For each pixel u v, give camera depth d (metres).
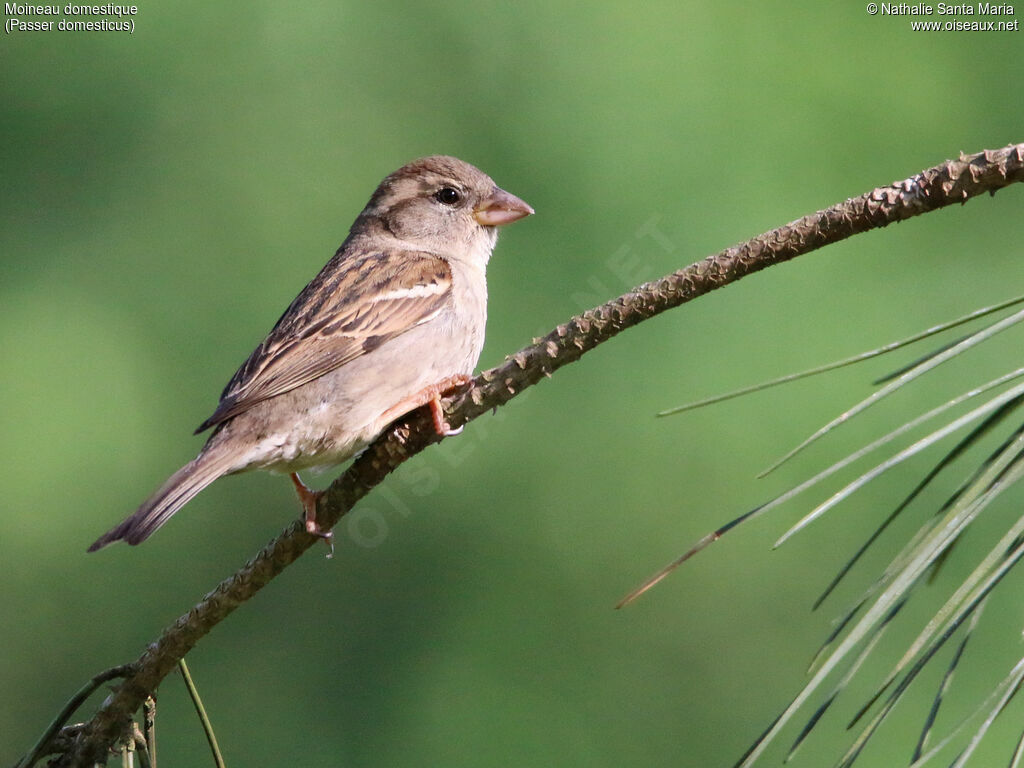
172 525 13.30
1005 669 9.44
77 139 13.64
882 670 9.92
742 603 11.38
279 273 13.31
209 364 13.34
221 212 13.47
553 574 11.84
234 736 12.33
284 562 4.99
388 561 12.28
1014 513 9.68
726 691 11.41
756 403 11.05
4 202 13.49
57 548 13.03
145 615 13.22
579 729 11.65
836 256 11.27
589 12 12.23
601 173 11.80
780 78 11.73
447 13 12.94
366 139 13.23
